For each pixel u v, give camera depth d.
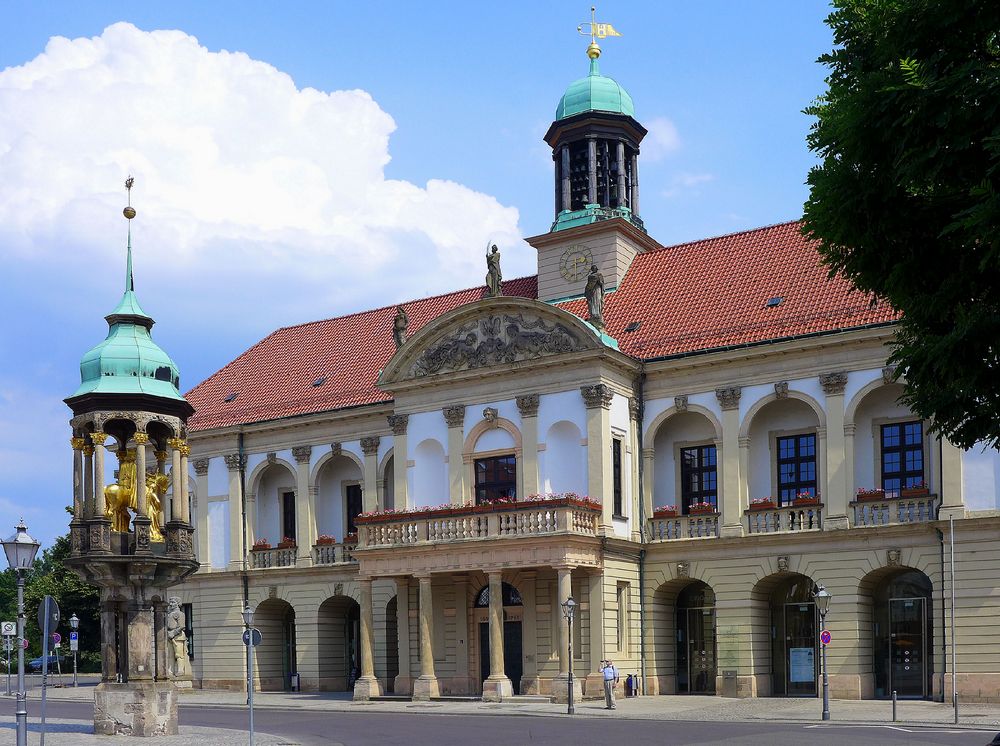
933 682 48.19
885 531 49.47
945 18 15.80
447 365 58.00
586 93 65.81
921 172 16.12
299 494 66.06
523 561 51.41
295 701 57.03
